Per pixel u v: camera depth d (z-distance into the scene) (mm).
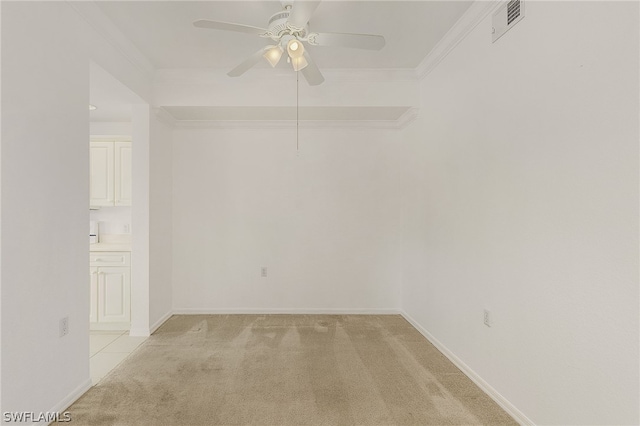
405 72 3395
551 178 1679
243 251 4066
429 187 3195
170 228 3963
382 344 3111
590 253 1470
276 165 4074
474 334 2398
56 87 1950
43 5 1844
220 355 2859
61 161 1994
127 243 4129
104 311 3525
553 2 1661
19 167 1685
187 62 3164
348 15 2406
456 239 2658
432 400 2176
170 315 3945
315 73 2514
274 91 3441
